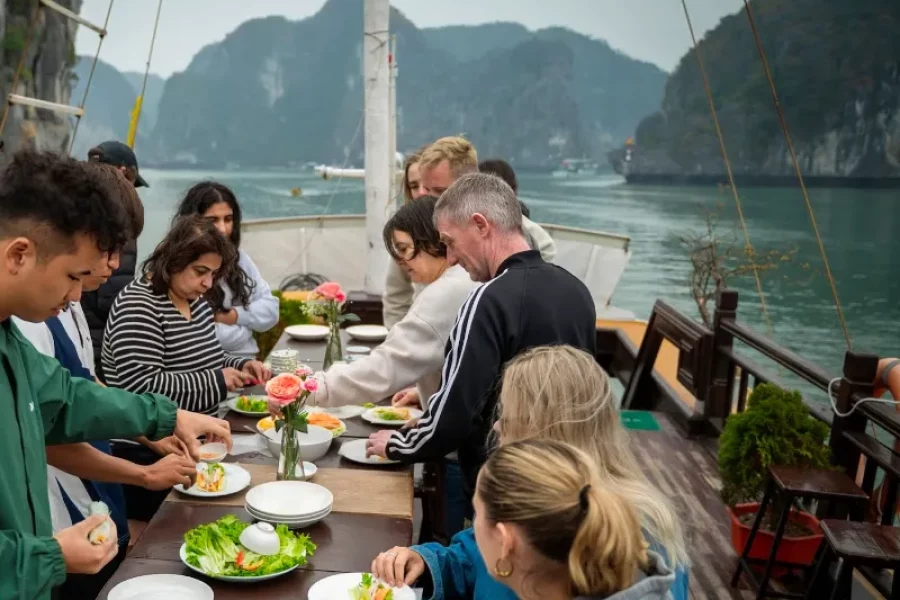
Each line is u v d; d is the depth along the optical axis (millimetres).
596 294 9461
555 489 1150
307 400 2605
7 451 1364
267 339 5562
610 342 6824
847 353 3178
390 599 1696
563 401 1502
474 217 2299
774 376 4090
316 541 2016
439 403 2211
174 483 2102
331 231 9664
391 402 3242
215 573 1787
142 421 1939
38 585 1321
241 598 1744
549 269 2283
